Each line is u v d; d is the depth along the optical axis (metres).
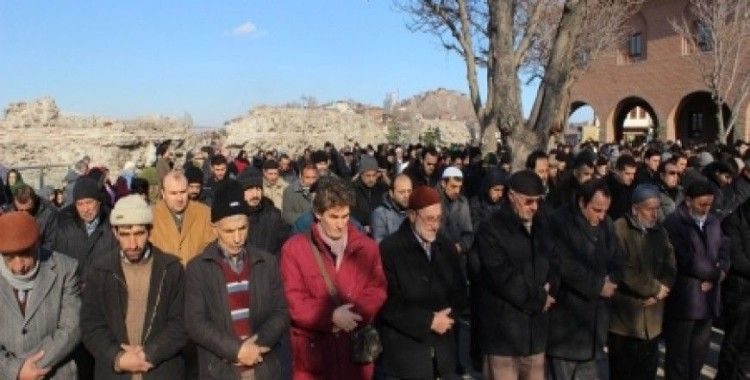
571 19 8.87
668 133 36.25
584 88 40.97
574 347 5.20
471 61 13.44
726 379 5.84
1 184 9.67
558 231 5.32
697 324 5.76
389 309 4.58
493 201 7.84
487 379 4.98
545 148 9.27
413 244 4.63
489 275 4.82
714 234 5.71
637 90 37.81
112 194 10.71
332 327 4.23
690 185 5.79
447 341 4.67
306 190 8.14
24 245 3.82
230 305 4.08
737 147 14.70
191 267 4.10
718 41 28.17
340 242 4.42
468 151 14.15
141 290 4.18
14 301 3.96
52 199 10.18
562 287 5.22
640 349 5.52
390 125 44.84
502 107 9.55
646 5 37.00
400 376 4.55
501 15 9.48
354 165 19.08
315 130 36.72
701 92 34.00
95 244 5.60
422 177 10.84
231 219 4.04
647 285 5.35
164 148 13.75
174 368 4.20
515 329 4.81
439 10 14.45
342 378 4.29
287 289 4.29
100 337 4.02
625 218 5.52
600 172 9.10
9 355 3.94
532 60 21.80
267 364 4.09
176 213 5.57
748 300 5.69
